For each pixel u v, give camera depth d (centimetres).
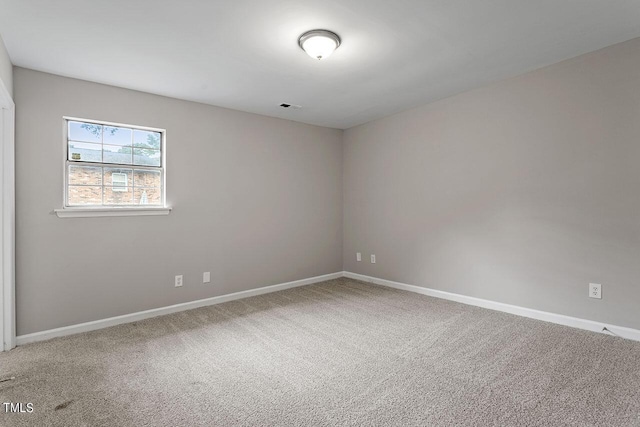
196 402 189
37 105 283
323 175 494
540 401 185
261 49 254
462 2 200
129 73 293
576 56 283
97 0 190
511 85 326
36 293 282
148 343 273
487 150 347
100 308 313
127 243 328
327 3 198
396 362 235
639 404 181
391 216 448
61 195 294
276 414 178
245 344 269
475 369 223
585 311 286
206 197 379
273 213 438
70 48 247
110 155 325
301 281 467
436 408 181
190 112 368
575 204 289
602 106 272
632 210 260
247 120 414
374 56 271
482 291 356
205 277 379
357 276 500
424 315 333
